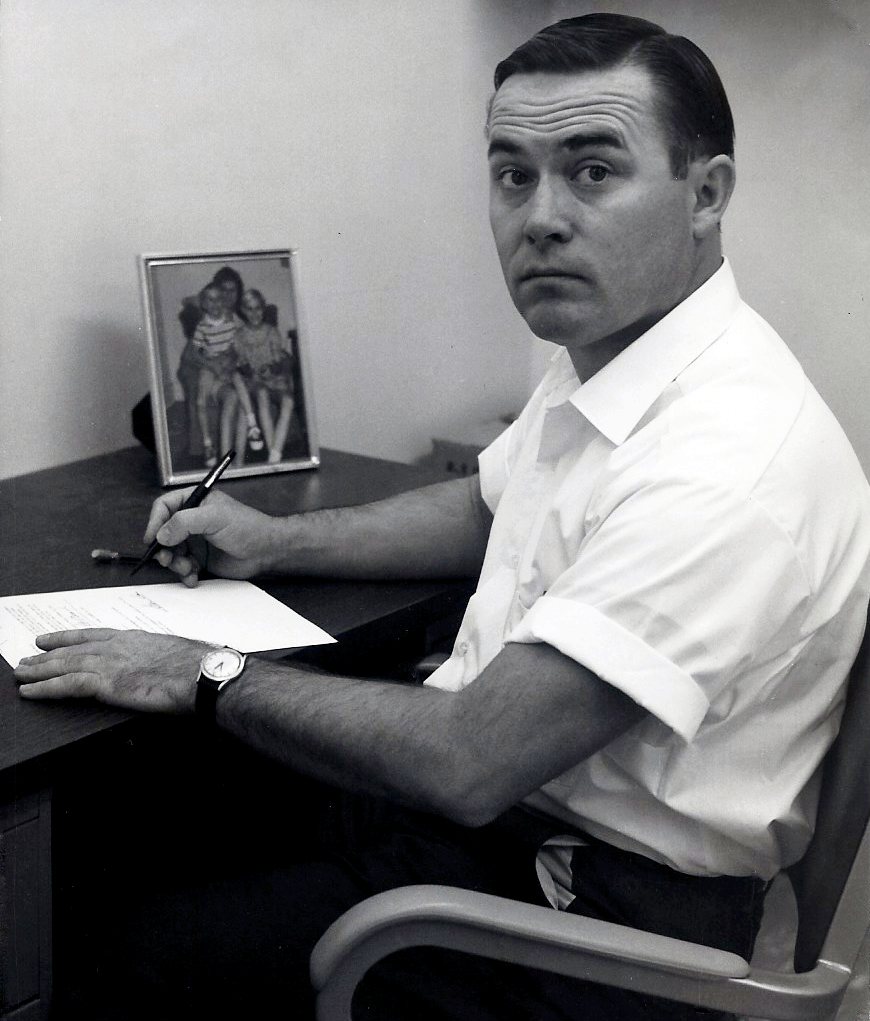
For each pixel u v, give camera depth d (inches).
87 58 56.6
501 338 83.0
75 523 52.0
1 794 32.2
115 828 50.4
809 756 35.3
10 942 33.6
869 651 34.0
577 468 38.5
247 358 59.3
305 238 68.8
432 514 48.8
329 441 72.9
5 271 55.9
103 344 61.1
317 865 40.3
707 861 35.9
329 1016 30.1
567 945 29.0
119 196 59.6
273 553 46.6
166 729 36.2
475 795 32.3
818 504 33.7
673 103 34.6
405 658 52.3
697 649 31.5
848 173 68.5
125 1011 34.8
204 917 38.3
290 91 66.0
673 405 35.5
